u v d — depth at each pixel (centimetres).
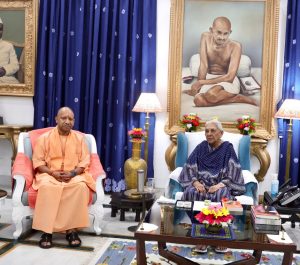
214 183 379
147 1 524
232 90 524
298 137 507
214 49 524
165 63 540
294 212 369
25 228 384
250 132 496
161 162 548
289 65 507
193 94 530
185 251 334
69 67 547
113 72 538
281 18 516
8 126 527
